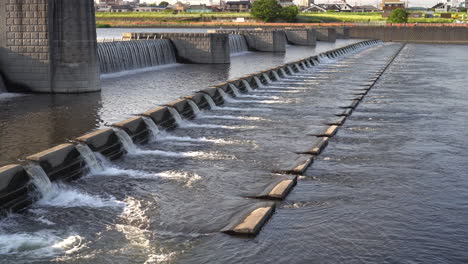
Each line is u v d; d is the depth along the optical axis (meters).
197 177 19.78
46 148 21.66
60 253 13.41
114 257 13.22
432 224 15.48
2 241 14.02
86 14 37.25
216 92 36.22
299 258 13.27
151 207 16.64
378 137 27.02
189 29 175.88
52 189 17.81
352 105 36.31
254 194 17.91
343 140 26.30
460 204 17.20
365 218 15.84
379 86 48.66
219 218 15.77
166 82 44.00
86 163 20.02
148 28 185.50
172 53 65.50
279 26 172.50
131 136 23.94
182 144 24.94
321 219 15.72
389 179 19.81
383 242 14.19
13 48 37.72
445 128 29.47
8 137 23.41
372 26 161.25
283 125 29.39
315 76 56.31
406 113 34.12
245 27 178.12
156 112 26.91
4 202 15.77
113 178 19.58
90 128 25.55
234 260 13.16
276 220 15.60
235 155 22.94
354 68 67.00
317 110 34.28
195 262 13.03
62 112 29.75
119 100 34.16
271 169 20.89
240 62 68.81
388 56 91.94
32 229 14.84
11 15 37.31
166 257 13.27
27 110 30.41
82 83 37.69
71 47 37.22
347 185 19.03
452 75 59.72
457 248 13.91
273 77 51.47
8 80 38.22
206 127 28.69
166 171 20.53
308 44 116.81
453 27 154.00
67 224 15.23
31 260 12.99
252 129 28.31
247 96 40.09
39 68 37.56
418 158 22.92
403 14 189.50
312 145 24.77
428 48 122.94
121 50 52.44
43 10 36.81
